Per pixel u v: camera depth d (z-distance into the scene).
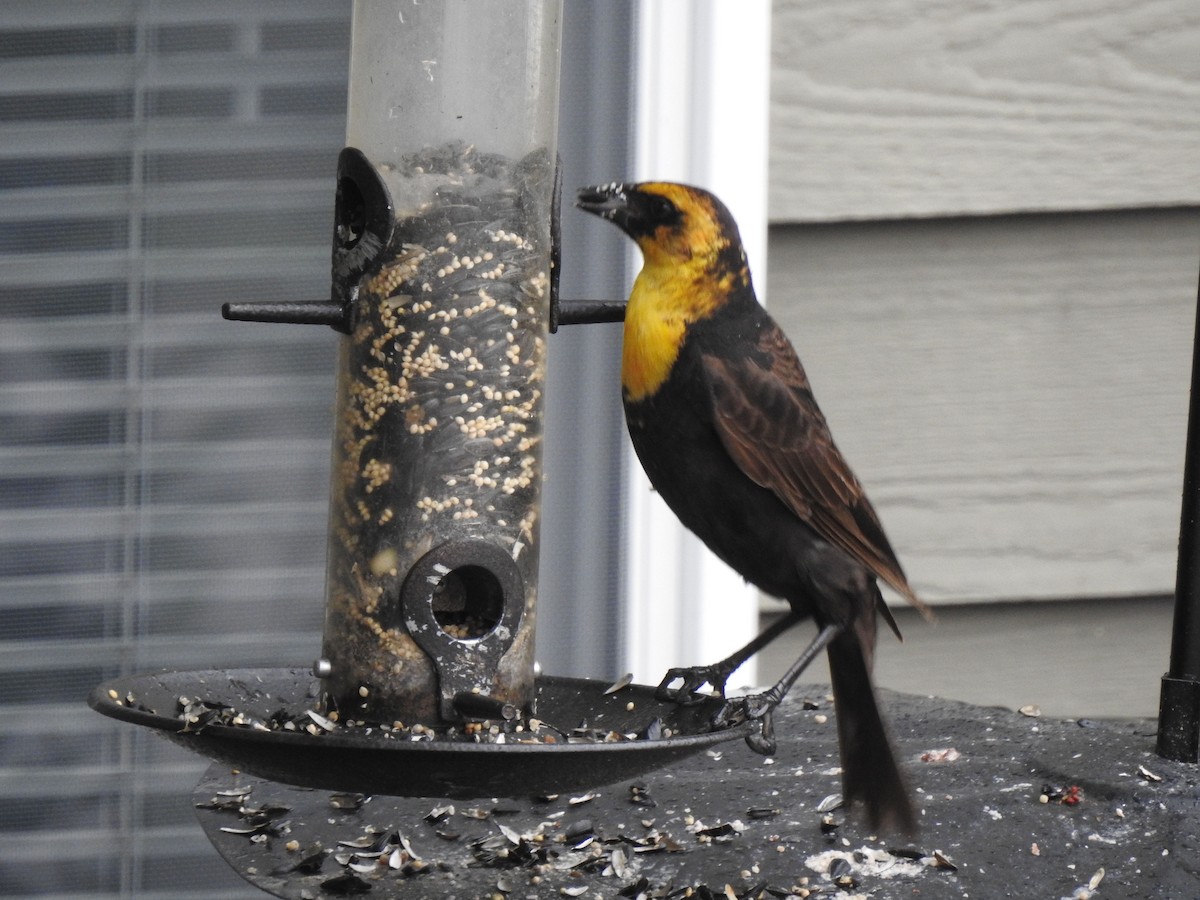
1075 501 8.34
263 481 8.36
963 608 8.34
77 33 8.20
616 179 8.37
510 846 5.25
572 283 8.52
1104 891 4.61
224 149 8.24
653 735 5.51
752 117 8.17
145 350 8.29
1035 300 8.34
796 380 6.78
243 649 8.34
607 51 8.31
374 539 5.96
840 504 6.60
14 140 8.20
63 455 8.28
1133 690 8.30
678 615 8.41
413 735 5.70
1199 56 8.26
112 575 8.30
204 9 8.20
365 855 5.20
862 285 8.34
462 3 6.17
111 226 8.25
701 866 4.98
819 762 6.21
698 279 6.64
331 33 8.22
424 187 6.13
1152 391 8.32
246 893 8.34
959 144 8.29
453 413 6.05
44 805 8.29
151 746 8.33
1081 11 8.28
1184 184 8.26
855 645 6.54
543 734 5.74
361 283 6.08
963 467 8.32
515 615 6.02
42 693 8.29
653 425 6.69
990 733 6.21
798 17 8.30
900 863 4.89
